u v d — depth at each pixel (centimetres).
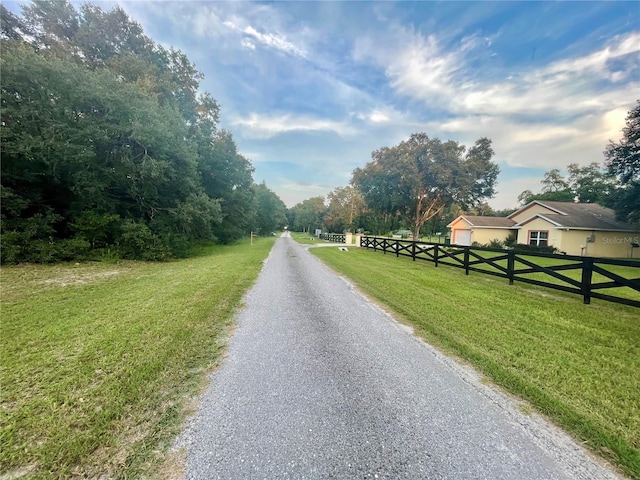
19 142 846
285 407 212
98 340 324
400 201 2962
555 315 454
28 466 155
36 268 836
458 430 191
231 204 2305
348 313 458
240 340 342
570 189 3516
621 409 213
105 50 1552
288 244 2294
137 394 221
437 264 1056
